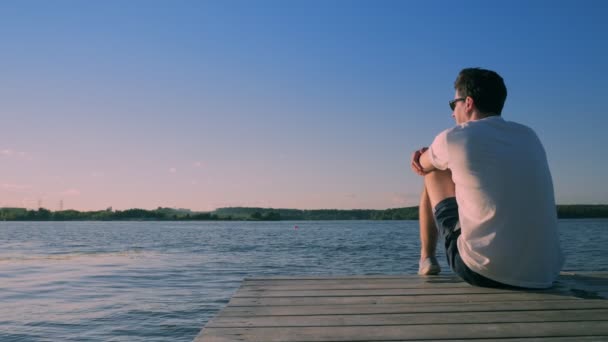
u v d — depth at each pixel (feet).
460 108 8.24
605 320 6.24
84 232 226.79
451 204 8.25
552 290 8.00
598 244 96.12
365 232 220.23
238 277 46.70
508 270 7.58
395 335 5.63
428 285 8.81
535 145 7.54
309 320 6.38
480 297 7.65
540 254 7.48
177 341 22.03
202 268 55.83
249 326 6.07
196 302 32.14
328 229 284.61
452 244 8.10
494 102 7.93
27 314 28.07
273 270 52.95
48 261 66.54
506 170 7.26
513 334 5.63
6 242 127.03
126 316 27.45
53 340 22.13
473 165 7.31
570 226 276.41
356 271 51.26
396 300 7.60
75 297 34.37
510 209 7.29
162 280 44.39
